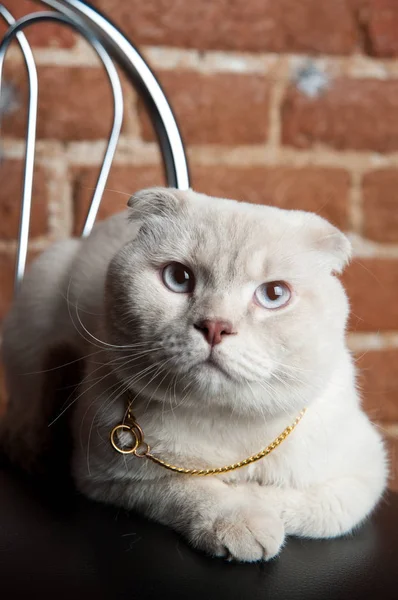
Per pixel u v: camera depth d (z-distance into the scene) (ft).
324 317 2.81
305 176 4.96
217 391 2.69
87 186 4.81
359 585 2.50
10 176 4.79
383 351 5.04
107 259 3.63
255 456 2.92
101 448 3.00
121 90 4.36
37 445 3.48
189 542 2.72
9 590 2.39
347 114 4.96
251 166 4.93
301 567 2.61
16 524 2.87
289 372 2.72
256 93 4.91
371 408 4.93
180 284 2.83
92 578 2.48
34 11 4.76
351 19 4.94
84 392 3.17
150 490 2.92
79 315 3.50
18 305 3.92
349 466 3.06
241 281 2.73
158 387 2.78
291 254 2.79
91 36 4.09
